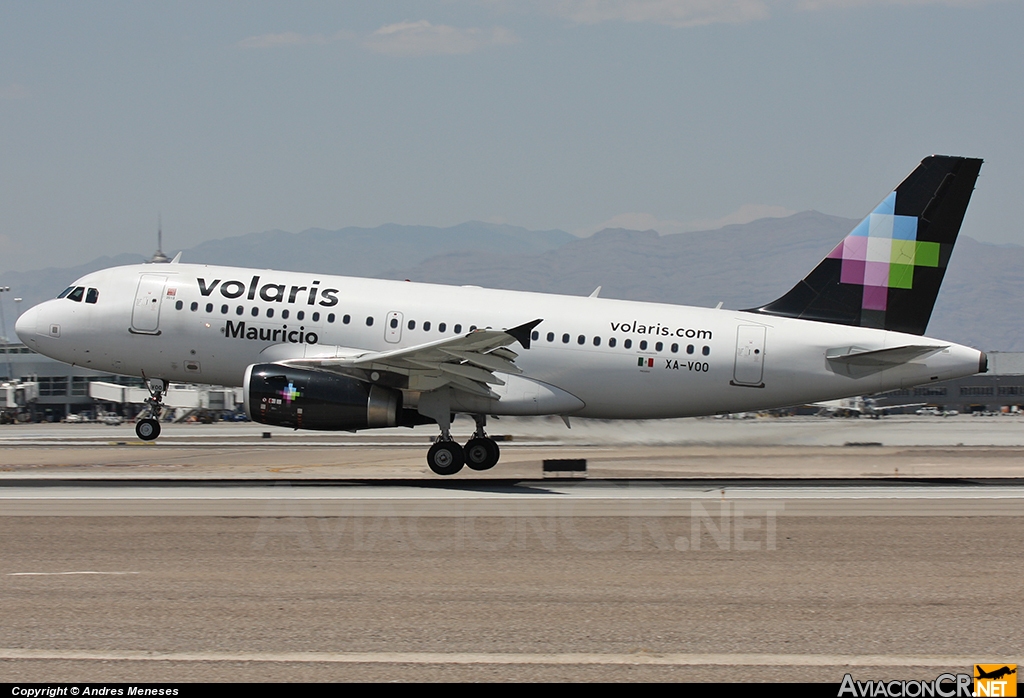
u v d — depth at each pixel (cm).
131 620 3862
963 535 5781
